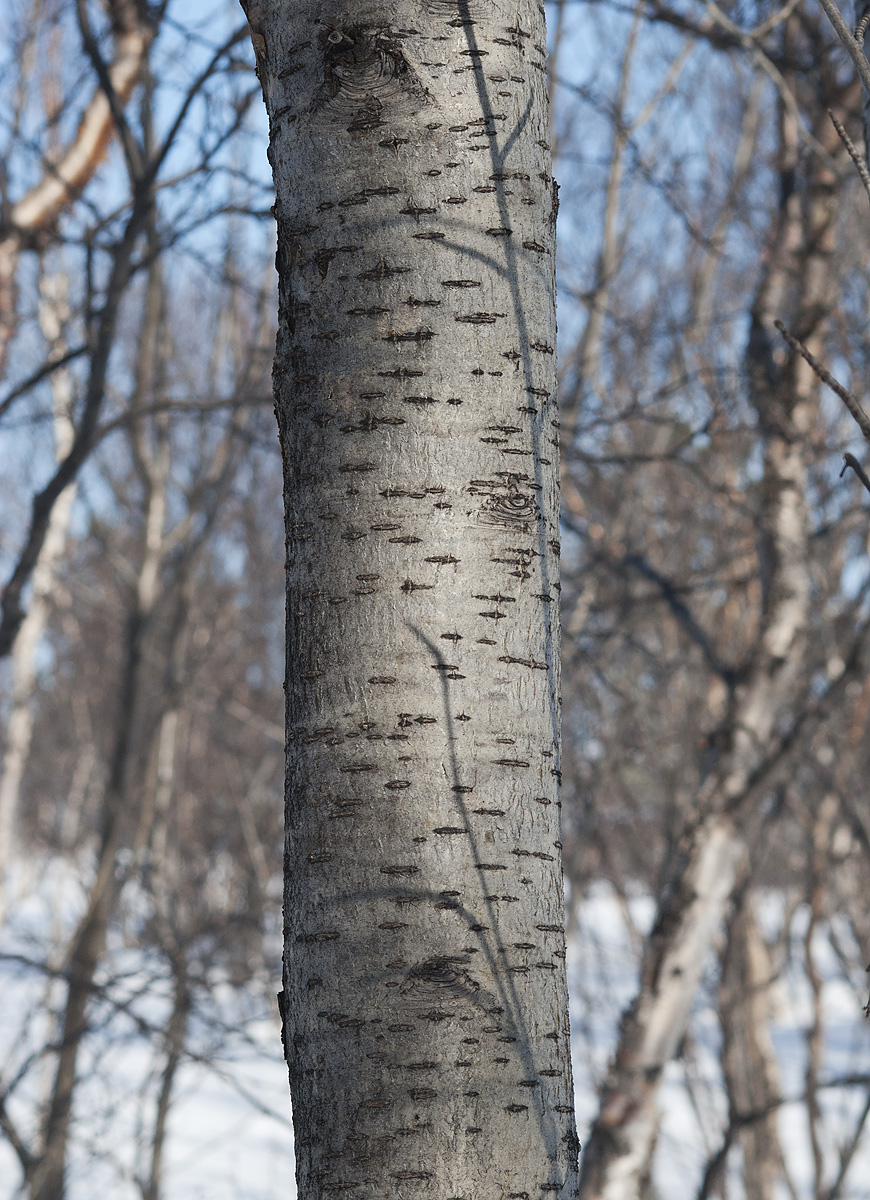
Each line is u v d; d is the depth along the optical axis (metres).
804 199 4.69
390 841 1.18
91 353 3.84
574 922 6.61
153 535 8.13
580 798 6.78
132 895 8.23
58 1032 5.70
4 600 3.93
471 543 1.24
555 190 1.40
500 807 1.20
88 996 4.80
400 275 1.27
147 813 8.09
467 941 1.17
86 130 4.71
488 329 1.28
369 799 1.19
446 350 1.26
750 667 4.38
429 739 1.20
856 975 7.38
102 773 12.70
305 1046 1.19
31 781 13.97
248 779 10.77
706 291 6.20
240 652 11.16
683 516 6.26
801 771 6.32
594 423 4.97
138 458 7.85
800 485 4.52
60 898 9.16
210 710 10.83
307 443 1.27
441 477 1.24
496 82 1.33
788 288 4.71
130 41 4.62
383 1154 1.13
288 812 1.25
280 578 11.41
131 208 3.89
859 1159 7.88
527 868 1.21
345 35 1.31
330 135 1.30
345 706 1.21
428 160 1.29
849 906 6.96
